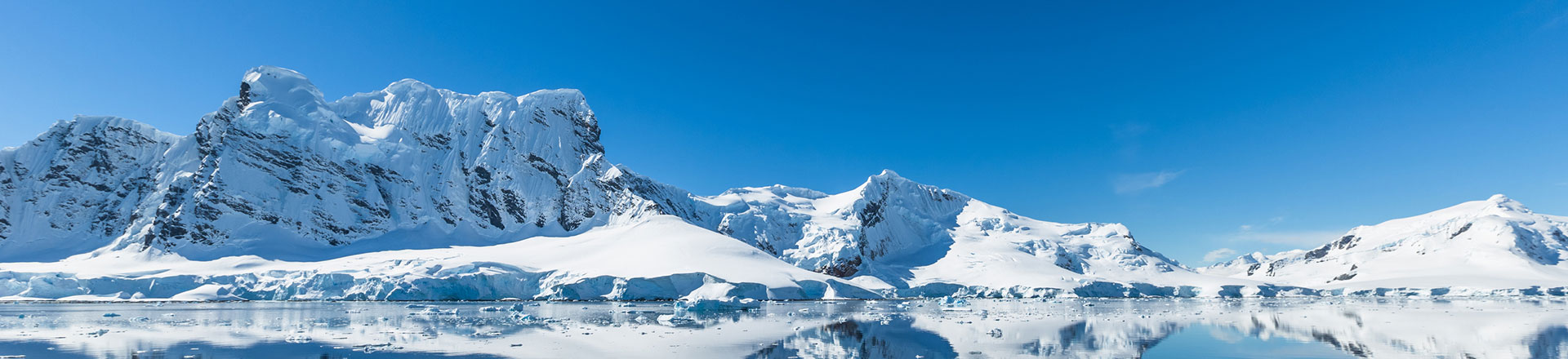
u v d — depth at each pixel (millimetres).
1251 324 66062
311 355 43500
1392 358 40781
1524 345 46312
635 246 156250
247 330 59062
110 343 49406
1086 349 45500
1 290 120188
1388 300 149375
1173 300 153500
